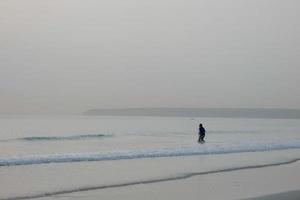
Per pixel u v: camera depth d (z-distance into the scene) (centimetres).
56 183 1909
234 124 12038
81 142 4362
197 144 4066
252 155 3212
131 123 11475
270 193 1786
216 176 2198
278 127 9800
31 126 8456
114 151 3206
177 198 1655
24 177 2044
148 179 2059
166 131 6925
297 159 3020
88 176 2114
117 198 1636
